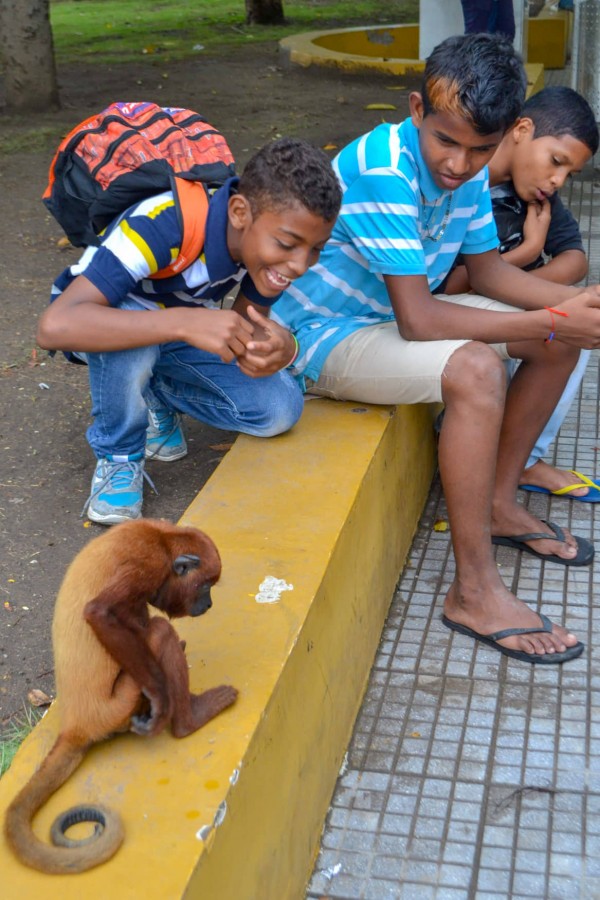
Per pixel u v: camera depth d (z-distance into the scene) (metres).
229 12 20.12
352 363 3.35
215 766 1.92
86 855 1.69
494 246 3.56
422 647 3.29
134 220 2.75
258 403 3.20
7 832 1.72
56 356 4.78
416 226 3.19
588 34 8.35
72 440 3.97
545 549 3.67
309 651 2.43
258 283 2.76
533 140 3.69
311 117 10.35
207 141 2.95
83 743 1.90
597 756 2.84
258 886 2.08
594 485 4.04
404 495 3.66
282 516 2.79
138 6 21.83
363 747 2.90
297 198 2.57
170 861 1.71
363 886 2.48
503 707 3.03
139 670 1.85
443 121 2.95
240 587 2.48
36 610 3.00
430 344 3.18
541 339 3.21
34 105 10.55
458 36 2.97
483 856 2.54
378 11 19.73
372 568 3.16
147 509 3.51
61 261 6.25
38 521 3.42
